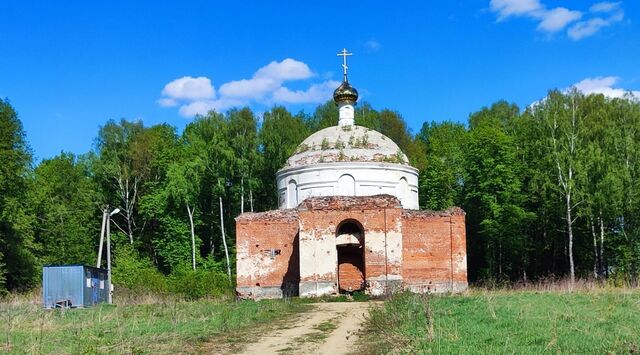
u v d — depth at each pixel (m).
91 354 17.06
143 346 18.53
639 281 45.53
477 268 62.34
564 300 28.14
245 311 29.72
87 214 70.38
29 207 62.09
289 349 18.70
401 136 79.19
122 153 72.12
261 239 46.28
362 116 79.44
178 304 34.41
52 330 23.08
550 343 15.48
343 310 31.16
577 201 53.69
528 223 57.75
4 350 18.12
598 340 15.92
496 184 57.12
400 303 27.72
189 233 68.94
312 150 50.47
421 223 45.34
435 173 66.50
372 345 18.53
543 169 56.00
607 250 57.09
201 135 68.50
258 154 66.19
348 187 48.59
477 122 84.44
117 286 48.22
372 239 41.72
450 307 26.20
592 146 53.44
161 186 72.38
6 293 51.12
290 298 40.78
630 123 58.47
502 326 19.23
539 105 58.00
